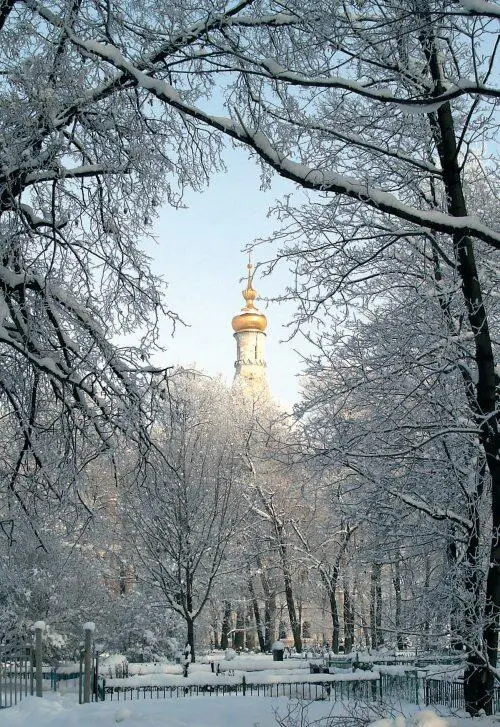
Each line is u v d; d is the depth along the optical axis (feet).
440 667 48.57
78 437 40.75
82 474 38.58
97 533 44.80
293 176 25.16
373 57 31.96
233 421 117.39
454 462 39.11
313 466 43.96
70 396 37.58
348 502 45.57
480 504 39.19
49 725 41.45
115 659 71.05
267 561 123.75
